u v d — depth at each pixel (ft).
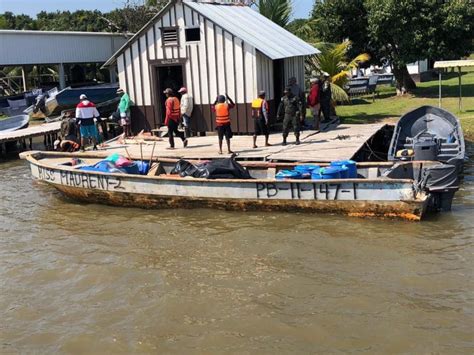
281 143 55.36
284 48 64.69
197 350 23.94
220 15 64.64
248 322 25.95
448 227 37.06
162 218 42.57
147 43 63.41
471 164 55.42
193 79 62.18
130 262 33.65
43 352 24.47
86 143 62.80
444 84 120.57
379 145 64.39
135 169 48.24
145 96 64.80
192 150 53.88
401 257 32.40
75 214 44.93
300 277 30.42
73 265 33.58
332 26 104.42
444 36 97.25
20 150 80.48
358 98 108.06
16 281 31.65
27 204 48.83
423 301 27.07
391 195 38.17
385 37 100.07
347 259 32.58
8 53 104.47
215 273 31.53
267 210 42.19
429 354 22.75
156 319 26.68
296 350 23.54
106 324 26.48
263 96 53.21
